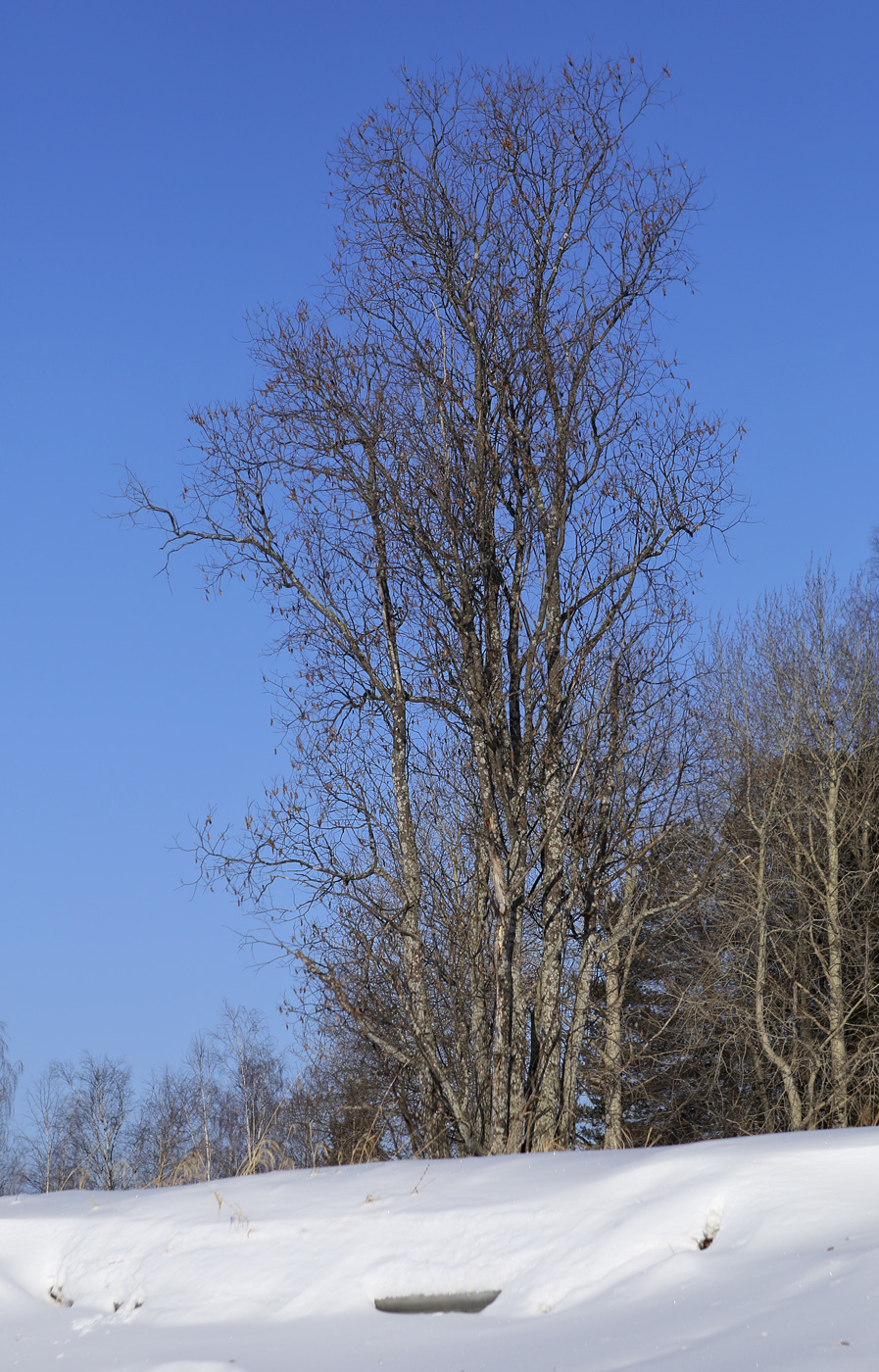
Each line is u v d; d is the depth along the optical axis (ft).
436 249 48.26
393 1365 14.98
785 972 82.33
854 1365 11.00
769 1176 16.84
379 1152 45.34
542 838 45.93
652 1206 17.08
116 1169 36.22
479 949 46.52
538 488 46.98
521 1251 17.70
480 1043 45.73
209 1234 20.95
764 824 78.84
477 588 45.68
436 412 47.09
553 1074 45.01
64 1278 21.54
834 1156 17.10
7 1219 23.80
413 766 48.16
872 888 84.48
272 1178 24.79
